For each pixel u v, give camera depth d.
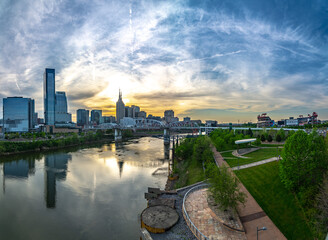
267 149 81.38
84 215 47.31
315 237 27.17
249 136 101.81
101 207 51.25
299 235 28.59
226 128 193.50
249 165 56.81
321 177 35.34
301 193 34.81
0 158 116.75
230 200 32.56
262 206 36.50
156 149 151.62
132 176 78.19
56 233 40.41
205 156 68.81
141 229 31.42
